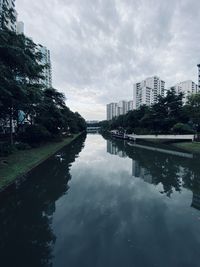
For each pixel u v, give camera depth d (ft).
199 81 271.69
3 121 102.12
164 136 131.64
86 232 23.61
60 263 18.45
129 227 24.85
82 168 57.06
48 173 49.70
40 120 98.22
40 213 28.53
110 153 90.22
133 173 52.13
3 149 63.26
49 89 120.47
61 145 105.19
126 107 466.29
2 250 20.40
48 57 283.79
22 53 41.39
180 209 30.22
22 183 41.55
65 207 30.63
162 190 38.88
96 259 18.83
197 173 52.42
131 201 33.27
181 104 153.17
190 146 101.45
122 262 18.52
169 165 62.80
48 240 22.00
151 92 328.90
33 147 83.82
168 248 20.48
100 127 503.61
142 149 105.29
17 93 50.52
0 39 38.45
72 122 179.22
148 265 17.97
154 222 26.07
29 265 18.21
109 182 43.83
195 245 21.09
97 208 30.40
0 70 38.29
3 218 27.02
